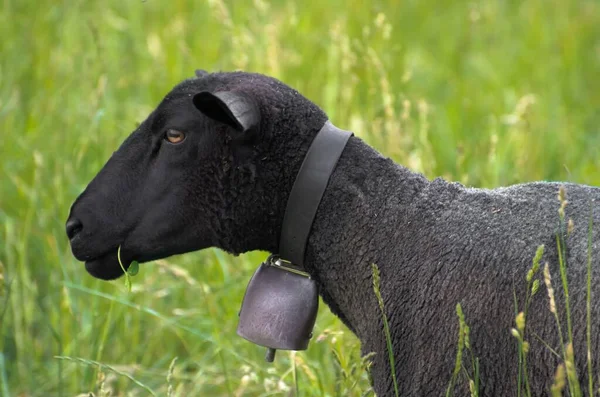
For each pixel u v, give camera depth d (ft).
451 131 35.53
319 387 20.79
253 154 17.02
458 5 49.93
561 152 33.63
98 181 18.10
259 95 17.10
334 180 17.21
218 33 36.96
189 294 27.43
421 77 42.39
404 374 16.39
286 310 17.48
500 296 15.65
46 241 28.48
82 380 24.67
